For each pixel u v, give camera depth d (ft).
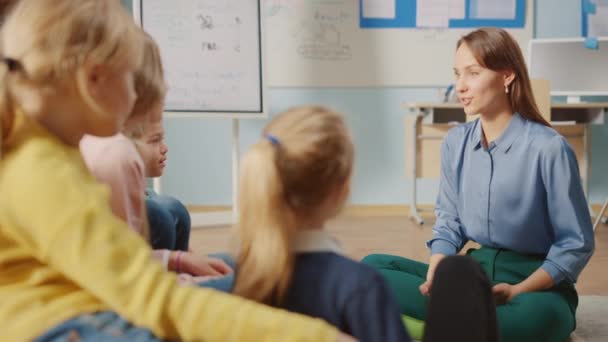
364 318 2.64
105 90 2.57
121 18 2.62
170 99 12.09
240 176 2.77
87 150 4.02
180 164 14.53
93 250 2.27
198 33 12.14
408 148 12.90
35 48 2.48
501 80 5.35
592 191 14.33
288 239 2.69
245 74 12.33
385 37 14.20
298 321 2.40
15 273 2.53
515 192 5.42
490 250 5.73
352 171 2.91
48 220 2.30
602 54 13.51
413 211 12.88
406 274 5.52
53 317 2.39
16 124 2.53
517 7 14.10
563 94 13.67
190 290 2.37
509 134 5.44
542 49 13.66
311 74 14.30
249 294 2.73
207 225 12.59
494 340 3.19
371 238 10.93
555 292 5.37
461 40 5.46
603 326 5.92
